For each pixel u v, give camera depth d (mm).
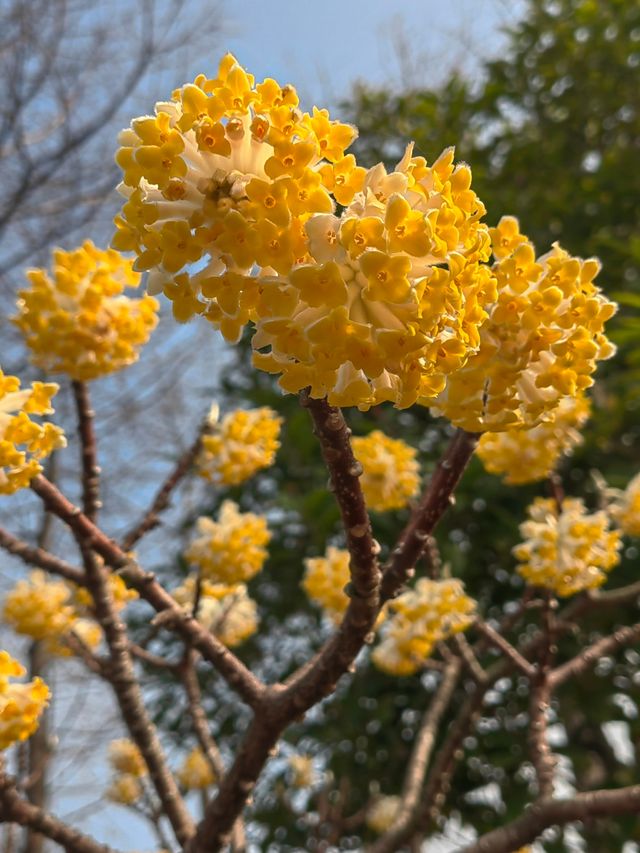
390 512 501
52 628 296
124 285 241
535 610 492
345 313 94
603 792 253
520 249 146
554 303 143
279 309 95
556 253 155
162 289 105
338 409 130
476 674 308
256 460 297
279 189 95
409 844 338
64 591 309
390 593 177
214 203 98
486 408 147
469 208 114
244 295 100
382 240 96
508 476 270
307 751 544
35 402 189
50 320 230
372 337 98
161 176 99
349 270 98
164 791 255
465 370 144
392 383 109
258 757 200
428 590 312
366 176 104
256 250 94
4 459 181
